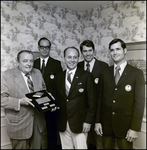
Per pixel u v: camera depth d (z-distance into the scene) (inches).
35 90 65.0
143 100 57.8
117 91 59.5
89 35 105.0
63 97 65.1
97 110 65.6
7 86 61.5
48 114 83.4
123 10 85.1
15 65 88.0
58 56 101.7
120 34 86.7
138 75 58.4
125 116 58.7
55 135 85.9
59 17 101.4
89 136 84.9
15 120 61.9
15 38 87.3
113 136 64.7
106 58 93.9
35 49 93.4
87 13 106.0
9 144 86.0
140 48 75.7
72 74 66.1
